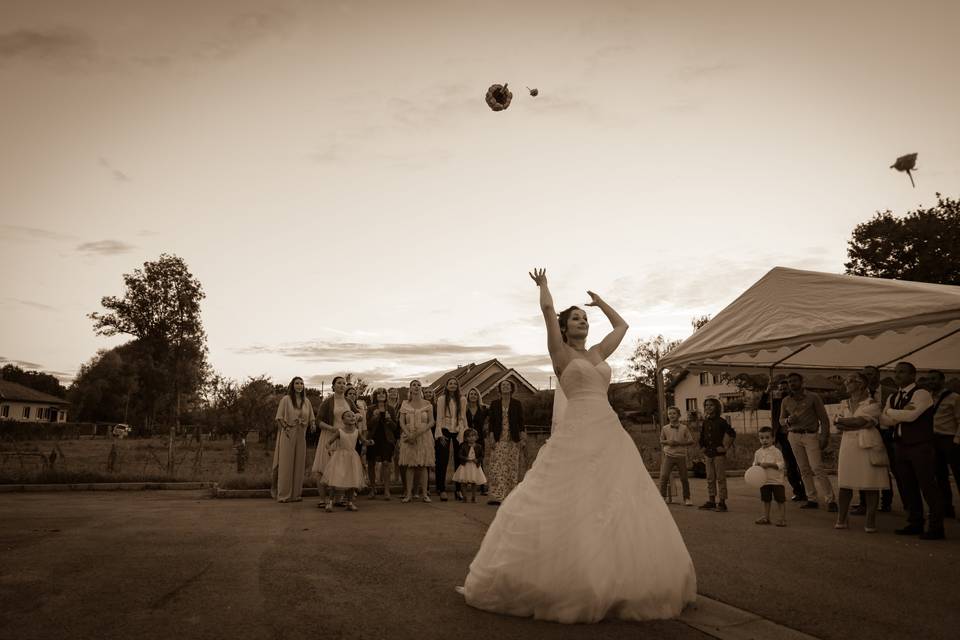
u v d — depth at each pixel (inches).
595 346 176.1
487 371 1754.4
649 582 145.1
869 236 1594.5
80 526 289.1
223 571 194.2
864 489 289.7
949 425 311.1
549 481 152.8
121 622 141.4
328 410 404.2
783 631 140.9
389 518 329.1
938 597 171.6
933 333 401.7
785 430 395.9
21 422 1932.8
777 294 354.3
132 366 2504.9
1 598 160.7
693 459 632.4
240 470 682.2
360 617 146.7
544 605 144.7
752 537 273.4
